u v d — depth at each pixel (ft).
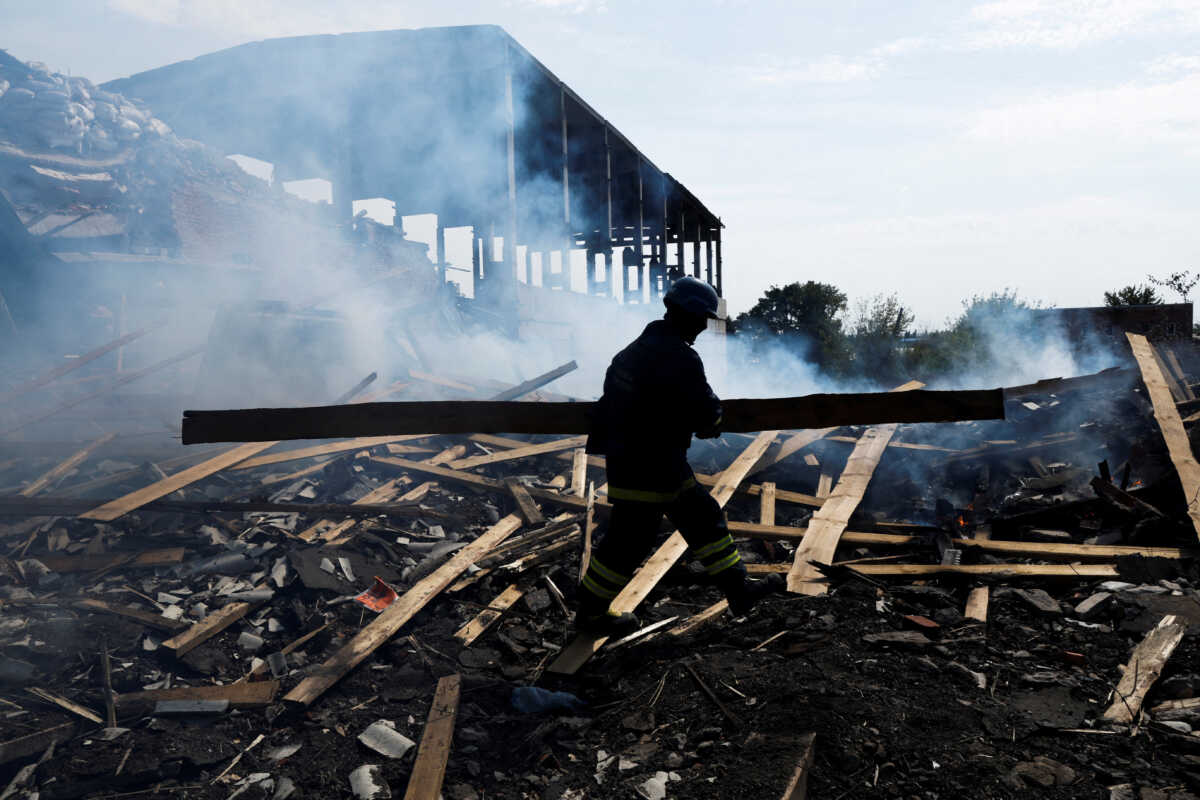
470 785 9.33
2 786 9.45
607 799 8.66
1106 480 17.38
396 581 15.60
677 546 16.01
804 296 100.83
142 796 9.23
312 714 10.91
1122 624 11.84
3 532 16.43
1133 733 8.96
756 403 12.62
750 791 8.01
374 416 12.78
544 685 11.50
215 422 12.62
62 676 11.71
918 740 8.98
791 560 16.48
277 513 18.44
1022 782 8.16
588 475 22.03
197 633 12.82
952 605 13.19
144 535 16.78
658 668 11.59
